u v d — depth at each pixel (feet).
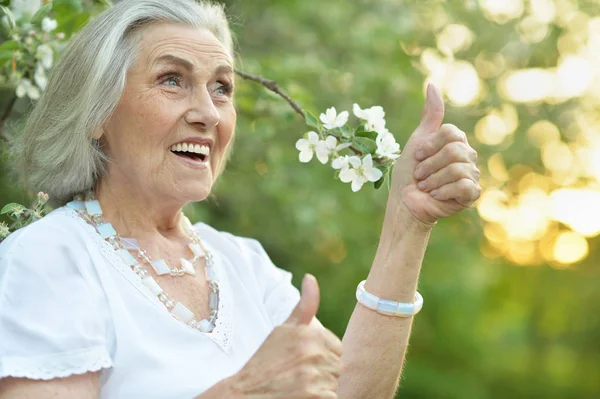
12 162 7.72
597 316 47.03
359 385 6.35
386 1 17.19
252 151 15.10
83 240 6.04
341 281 18.90
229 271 6.93
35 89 8.38
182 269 6.52
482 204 19.61
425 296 22.86
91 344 5.45
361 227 17.72
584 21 19.88
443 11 17.54
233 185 15.64
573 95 21.36
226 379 5.14
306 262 18.56
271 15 16.78
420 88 17.10
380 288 6.40
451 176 6.06
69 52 6.45
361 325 6.43
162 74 6.29
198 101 6.34
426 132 6.36
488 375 38.52
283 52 16.31
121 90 6.24
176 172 6.32
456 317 30.55
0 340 5.32
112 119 6.35
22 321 5.39
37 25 8.14
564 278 46.19
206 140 6.41
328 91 16.21
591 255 45.60
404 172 6.34
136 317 5.88
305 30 16.81
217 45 6.51
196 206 13.87
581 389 47.73
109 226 6.30
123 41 6.31
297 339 5.07
